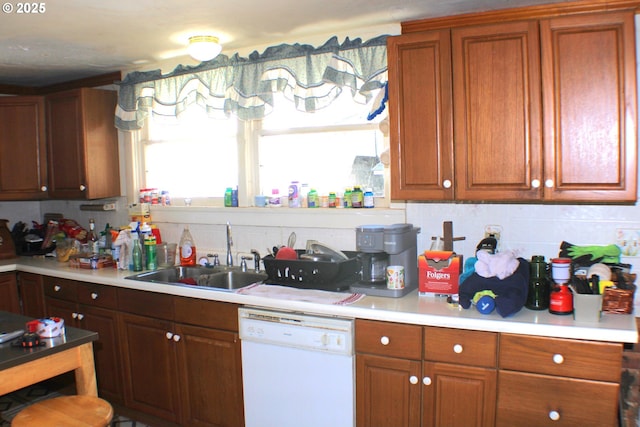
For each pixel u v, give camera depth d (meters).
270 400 2.43
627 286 2.07
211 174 3.45
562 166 2.11
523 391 1.95
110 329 3.01
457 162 2.27
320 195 3.04
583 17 2.04
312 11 2.40
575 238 2.37
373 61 2.59
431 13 2.44
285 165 3.15
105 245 3.61
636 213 2.26
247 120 3.07
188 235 3.33
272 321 2.38
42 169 3.77
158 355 2.82
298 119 3.07
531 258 2.34
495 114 2.19
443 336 2.06
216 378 2.61
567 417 1.90
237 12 2.39
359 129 2.87
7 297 3.51
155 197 3.63
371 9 2.38
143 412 2.95
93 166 3.59
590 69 2.04
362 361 2.22
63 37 2.75
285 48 2.82
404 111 2.36
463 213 2.57
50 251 3.90
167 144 3.60
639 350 2.09
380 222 2.77
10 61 3.29
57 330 1.97
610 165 2.04
